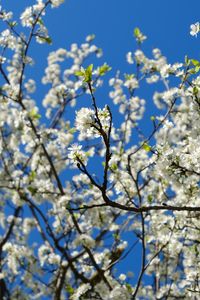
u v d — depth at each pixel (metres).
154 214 6.54
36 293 9.84
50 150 9.61
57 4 8.27
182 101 7.42
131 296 6.19
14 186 9.10
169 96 5.45
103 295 6.96
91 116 3.74
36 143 9.09
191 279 5.98
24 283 9.73
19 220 9.66
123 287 6.27
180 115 6.17
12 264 8.68
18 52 9.05
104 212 8.45
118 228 8.43
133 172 7.36
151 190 7.36
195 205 5.67
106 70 5.20
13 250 8.75
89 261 7.54
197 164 4.50
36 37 8.44
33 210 8.89
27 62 8.58
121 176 7.07
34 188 8.30
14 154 10.13
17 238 10.52
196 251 5.96
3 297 9.47
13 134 10.18
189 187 4.93
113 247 7.49
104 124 3.77
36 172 9.52
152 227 6.48
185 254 6.05
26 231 10.42
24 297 9.79
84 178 8.48
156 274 7.05
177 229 5.95
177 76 5.09
